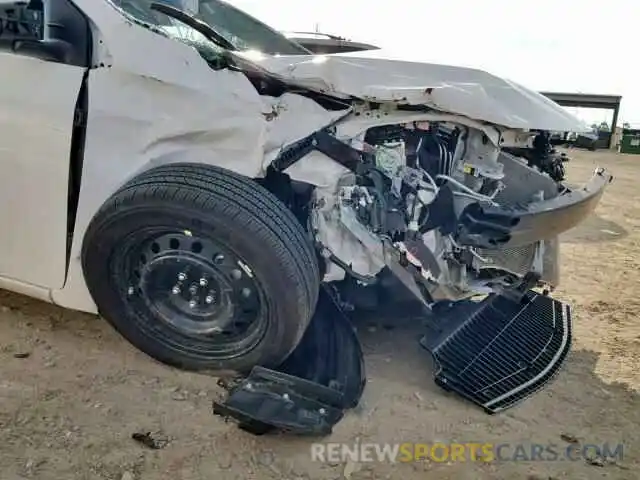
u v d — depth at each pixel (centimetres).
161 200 254
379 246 286
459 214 294
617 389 320
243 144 272
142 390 275
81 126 274
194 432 251
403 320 322
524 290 349
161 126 271
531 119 300
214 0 437
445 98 281
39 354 295
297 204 292
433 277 291
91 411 257
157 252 272
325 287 305
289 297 256
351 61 286
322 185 279
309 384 258
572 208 307
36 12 280
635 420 292
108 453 233
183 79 270
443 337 318
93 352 302
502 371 312
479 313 350
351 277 301
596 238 665
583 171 1016
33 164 278
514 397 296
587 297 457
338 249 287
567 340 358
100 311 289
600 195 336
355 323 328
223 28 430
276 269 253
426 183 294
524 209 291
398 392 298
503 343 334
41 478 216
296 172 279
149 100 271
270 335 264
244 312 270
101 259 272
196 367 285
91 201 276
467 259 300
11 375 276
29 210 285
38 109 273
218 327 276
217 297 274
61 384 273
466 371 304
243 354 275
